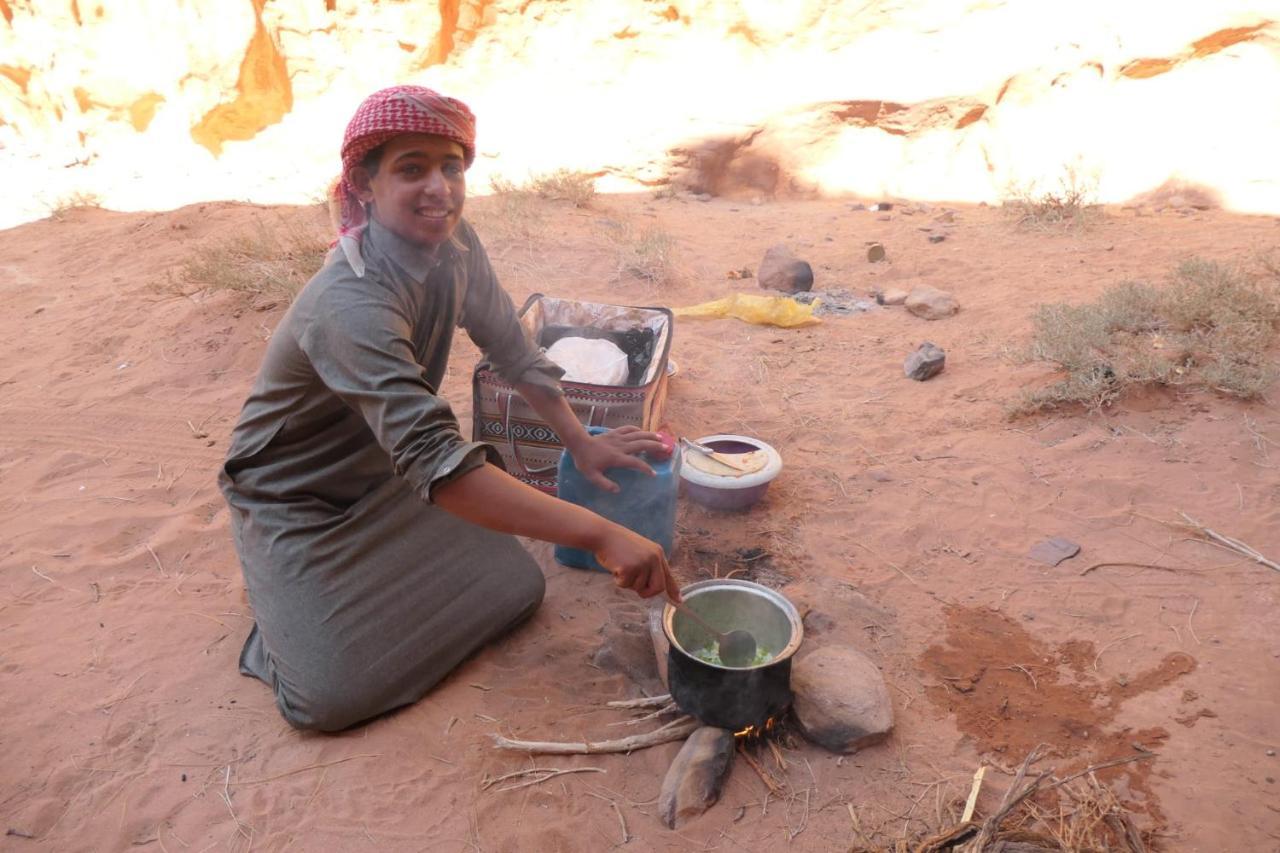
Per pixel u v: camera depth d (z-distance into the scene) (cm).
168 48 988
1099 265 598
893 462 397
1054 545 338
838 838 231
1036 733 260
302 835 235
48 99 1052
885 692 261
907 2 872
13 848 233
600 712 271
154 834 237
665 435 314
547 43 1005
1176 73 784
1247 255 571
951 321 540
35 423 466
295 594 262
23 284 688
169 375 505
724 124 881
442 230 235
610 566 225
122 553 356
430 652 275
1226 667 279
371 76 1028
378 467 273
